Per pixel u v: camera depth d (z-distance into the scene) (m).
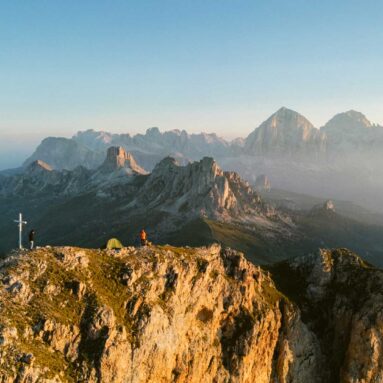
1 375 67.19
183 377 97.00
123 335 83.62
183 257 107.00
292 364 120.25
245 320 111.44
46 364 72.31
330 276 143.12
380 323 121.50
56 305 80.69
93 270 91.00
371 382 118.38
